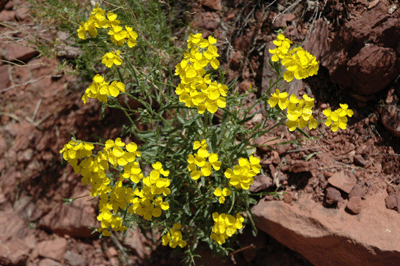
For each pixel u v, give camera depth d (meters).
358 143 0.81
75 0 0.87
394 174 0.78
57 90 0.99
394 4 0.79
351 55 0.80
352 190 0.77
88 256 0.94
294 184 0.80
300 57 0.61
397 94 0.80
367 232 0.73
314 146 0.82
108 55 0.64
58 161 0.98
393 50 0.77
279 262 0.84
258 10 0.90
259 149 0.83
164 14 0.88
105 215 0.64
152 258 0.93
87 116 0.96
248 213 0.80
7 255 0.93
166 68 0.83
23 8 1.04
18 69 1.03
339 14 0.83
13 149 1.00
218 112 0.86
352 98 0.83
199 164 0.62
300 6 0.87
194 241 0.81
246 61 0.89
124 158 0.62
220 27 0.92
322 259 0.78
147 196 0.63
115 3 0.81
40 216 0.97
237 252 0.86
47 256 0.94
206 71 0.65
